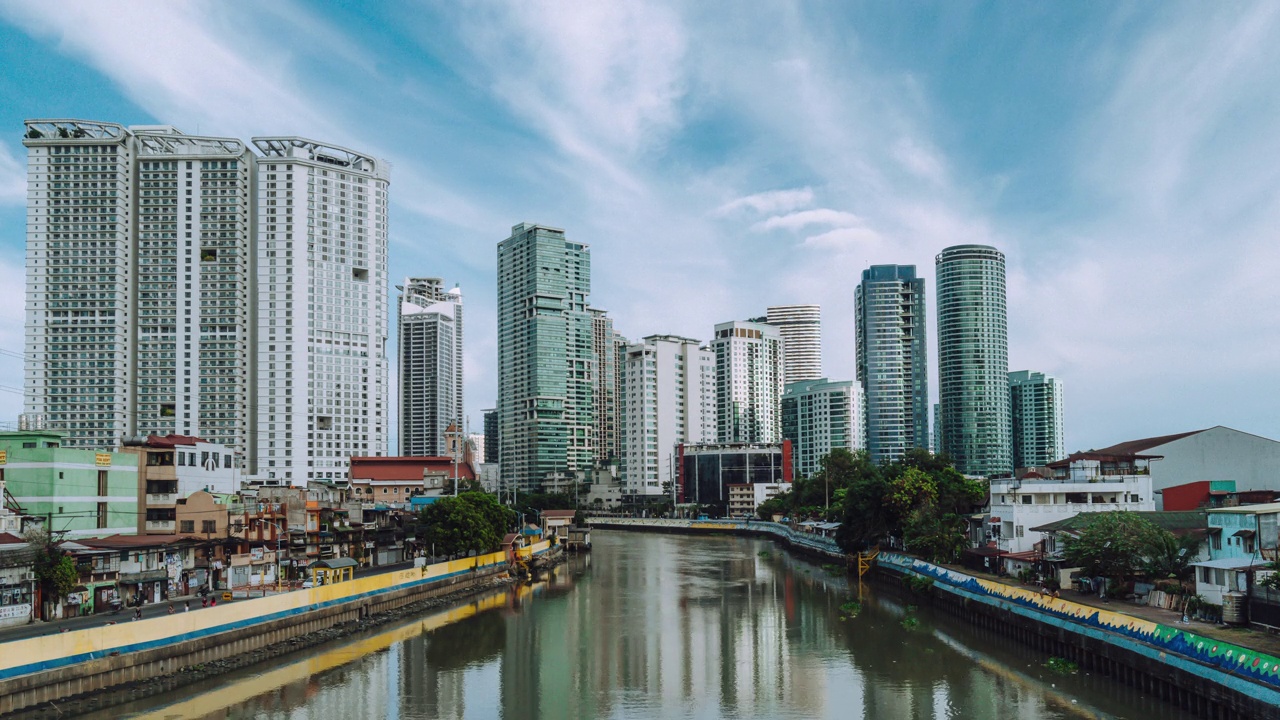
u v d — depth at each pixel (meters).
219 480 124.50
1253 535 70.12
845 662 82.56
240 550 110.25
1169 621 68.25
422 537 157.00
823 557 178.88
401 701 71.06
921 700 68.94
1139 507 112.81
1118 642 68.62
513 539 154.25
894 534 149.00
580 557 193.00
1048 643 80.06
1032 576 95.38
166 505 107.75
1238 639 59.84
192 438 120.56
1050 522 109.56
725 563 178.00
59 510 94.44
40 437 95.19
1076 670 74.56
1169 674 61.81
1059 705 65.69
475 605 120.25
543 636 97.50
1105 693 67.69
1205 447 127.44
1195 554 82.00
